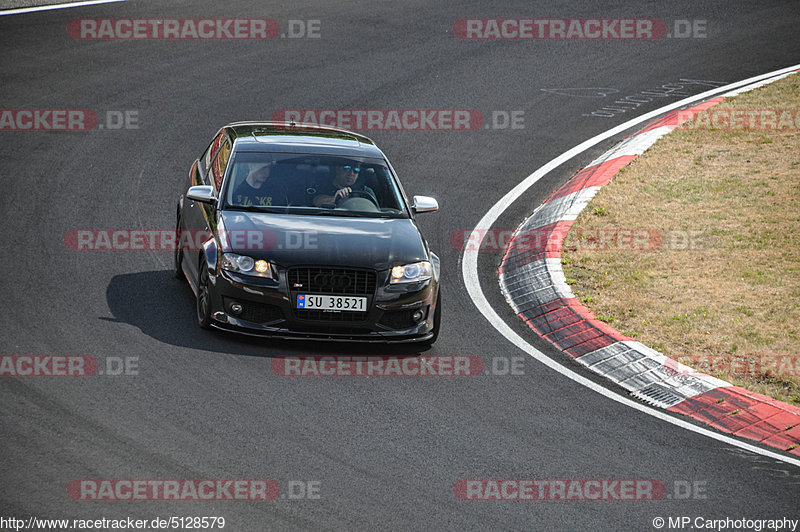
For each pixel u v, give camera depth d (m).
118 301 31.33
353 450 22.20
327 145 33.88
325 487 20.23
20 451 20.44
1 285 31.55
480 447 23.02
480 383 27.34
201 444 21.73
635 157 51.44
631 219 43.06
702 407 26.86
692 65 69.94
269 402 24.50
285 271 28.12
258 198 31.05
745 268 37.66
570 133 57.06
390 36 73.50
